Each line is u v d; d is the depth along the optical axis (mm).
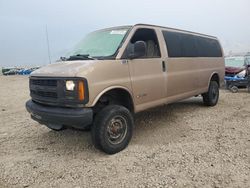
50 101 4684
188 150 4707
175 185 3521
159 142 5219
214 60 8492
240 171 3840
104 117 4543
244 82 11859
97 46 5371
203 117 7090
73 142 5445
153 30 5938
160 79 5812
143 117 7242
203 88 7852
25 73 50469
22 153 4949
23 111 9039
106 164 4297
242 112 7543
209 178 3672
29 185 3736
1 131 6500
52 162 4480
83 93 4305
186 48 6953
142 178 3764
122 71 4926
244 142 5020
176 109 8203
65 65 4797
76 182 3756
